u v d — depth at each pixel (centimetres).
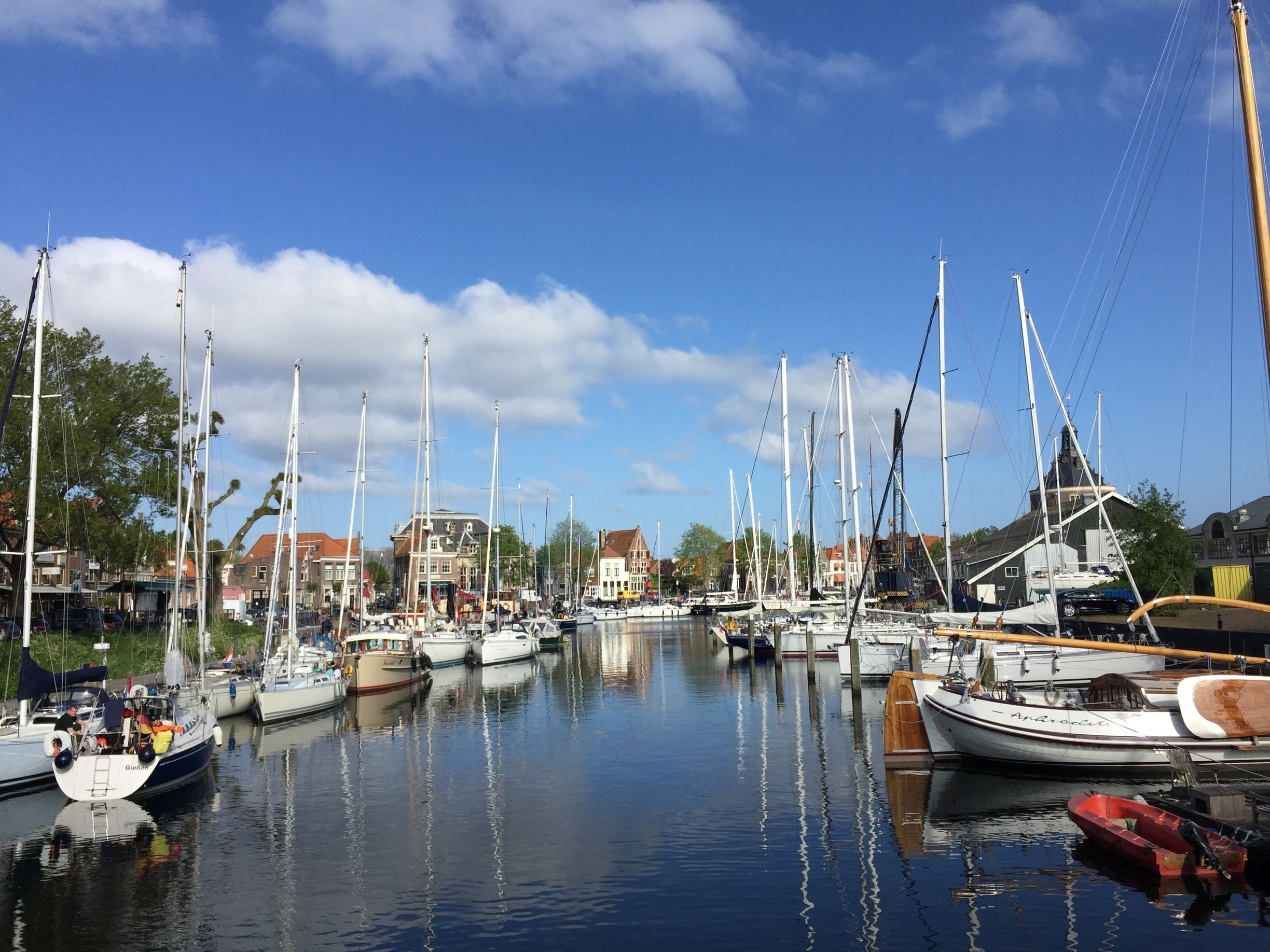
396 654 4816
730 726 3400
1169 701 2494
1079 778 2369
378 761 2914
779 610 7744
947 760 2609
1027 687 3509
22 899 1672
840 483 6419
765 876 1711
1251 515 6134
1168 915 1473
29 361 4638
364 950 1424
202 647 3722
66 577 6388
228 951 1434
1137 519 5594
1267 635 3644
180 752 2481
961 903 1554
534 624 7888
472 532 14075
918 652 3741
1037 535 6438
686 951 1392
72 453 4712
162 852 1947
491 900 1625
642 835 1994
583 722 3634
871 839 1922
